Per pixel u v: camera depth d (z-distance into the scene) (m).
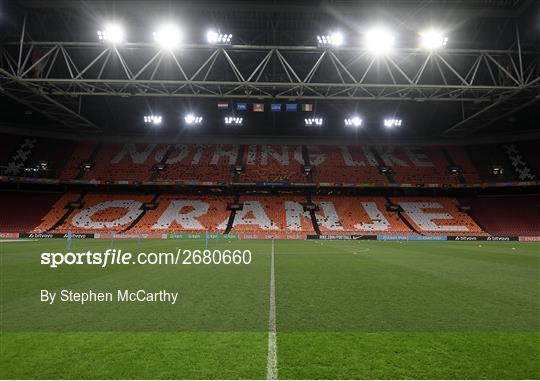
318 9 22.56
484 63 27.11
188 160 44.03
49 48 25.98
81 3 22.06
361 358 3.44
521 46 24.95
